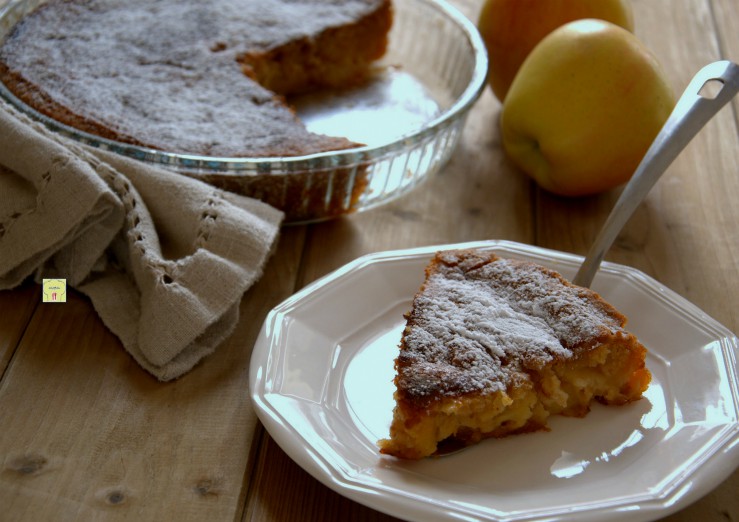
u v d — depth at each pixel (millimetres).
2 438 429
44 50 593
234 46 624
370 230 547
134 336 471
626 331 449
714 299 511
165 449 430
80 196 478
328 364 455
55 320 481
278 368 443
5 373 455
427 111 633
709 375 447
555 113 534
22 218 483
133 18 634
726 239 547
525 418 428
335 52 656
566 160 542
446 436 421
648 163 483
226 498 415
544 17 586
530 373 428
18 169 491
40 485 414
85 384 454
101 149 512
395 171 549
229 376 463
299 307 468
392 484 400
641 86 528
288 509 414
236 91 582
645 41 687
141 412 444
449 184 580
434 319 439
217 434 438
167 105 562
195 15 646
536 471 417
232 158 510
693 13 718
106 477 419
